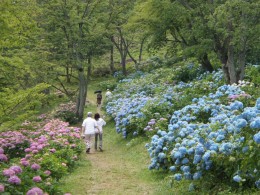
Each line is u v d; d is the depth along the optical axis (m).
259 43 14.06
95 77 41.94
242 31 12.73
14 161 8.91
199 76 22.08
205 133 7.25
